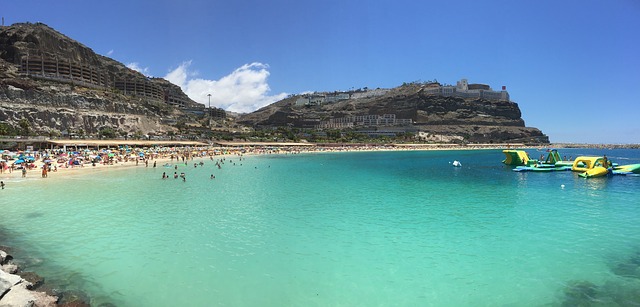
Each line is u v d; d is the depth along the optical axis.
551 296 12.65
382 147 163.62
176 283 13.53
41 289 12.77
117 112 140.75
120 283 13.47
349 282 13.75
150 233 19.86
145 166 60.19
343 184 40.62
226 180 43.97
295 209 26.39
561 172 51.75
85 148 85.44
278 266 15.26
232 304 12.02
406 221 22.78
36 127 108.94
